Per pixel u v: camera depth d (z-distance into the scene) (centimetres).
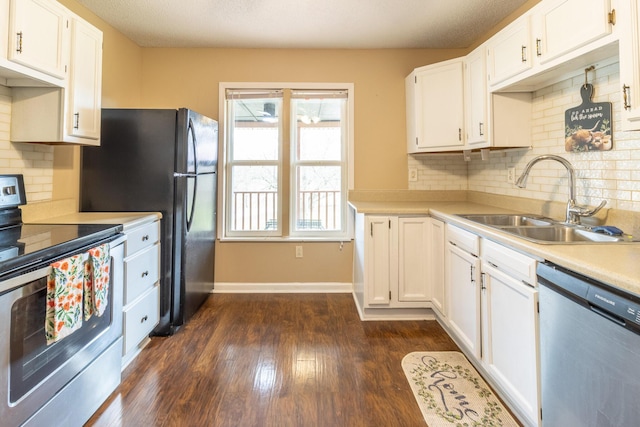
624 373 90
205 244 291
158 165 238
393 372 192
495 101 226
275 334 239
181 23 273
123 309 187
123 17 263
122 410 159
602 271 98
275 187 331
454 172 324
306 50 322
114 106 281
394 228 256
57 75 178
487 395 171
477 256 181
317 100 329
